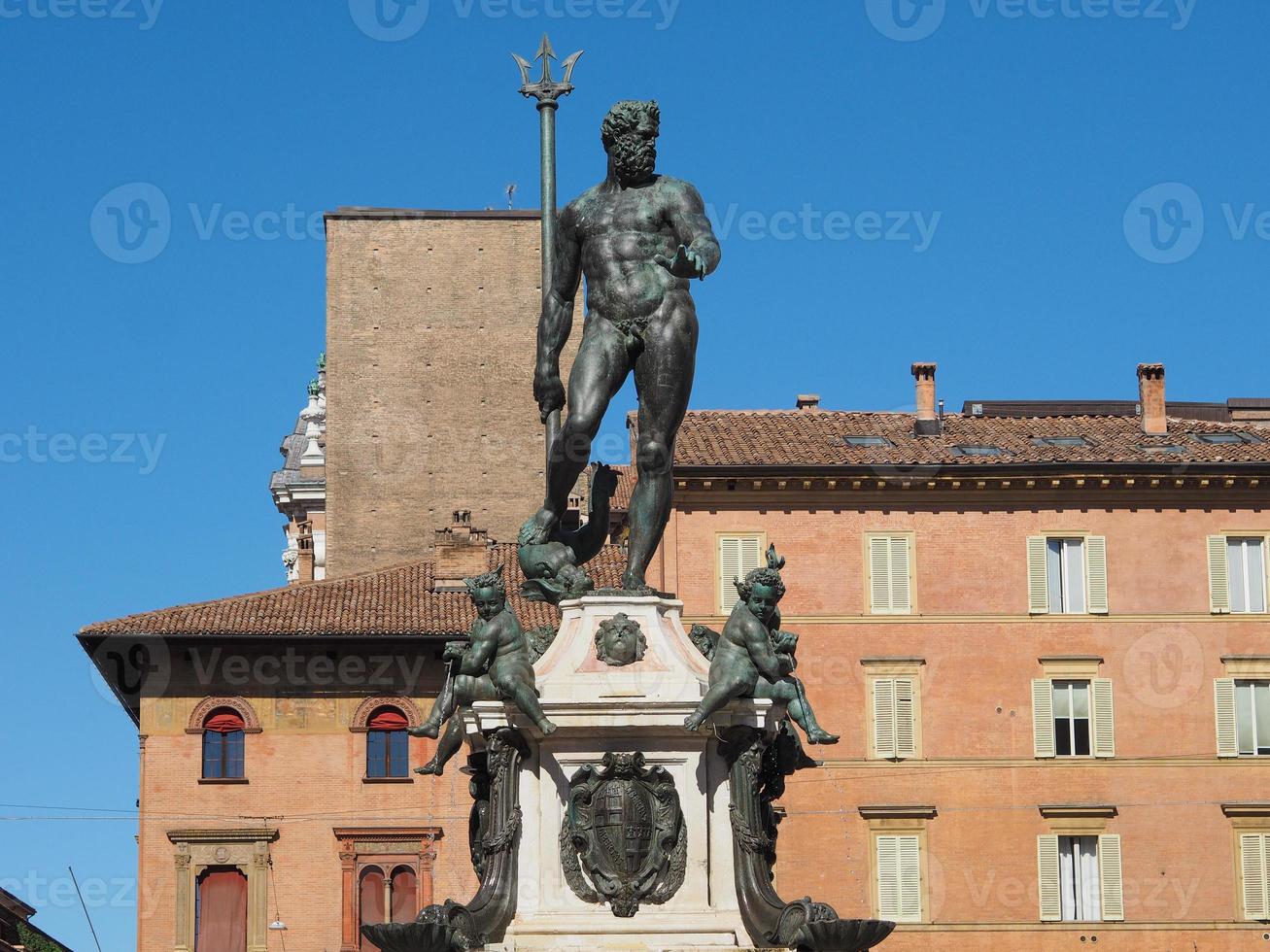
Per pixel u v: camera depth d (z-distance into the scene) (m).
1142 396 71.81
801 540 66.00
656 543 15.86
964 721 65.00
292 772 64.50
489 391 88.19
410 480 87.31
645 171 16.14
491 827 15.02
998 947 63.44
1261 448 68.25
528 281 89.06
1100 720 65.25
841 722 65.00
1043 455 66.81
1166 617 65.94
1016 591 65.88
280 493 109.69
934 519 66.19
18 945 54.84
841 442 68.19
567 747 14.98
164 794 64.25
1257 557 66.50
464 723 15.13
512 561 71.56
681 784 15.01
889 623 65.62
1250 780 65.00
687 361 15.95
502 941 14.75
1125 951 63.66
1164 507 66.44
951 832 64.25
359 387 87.88
